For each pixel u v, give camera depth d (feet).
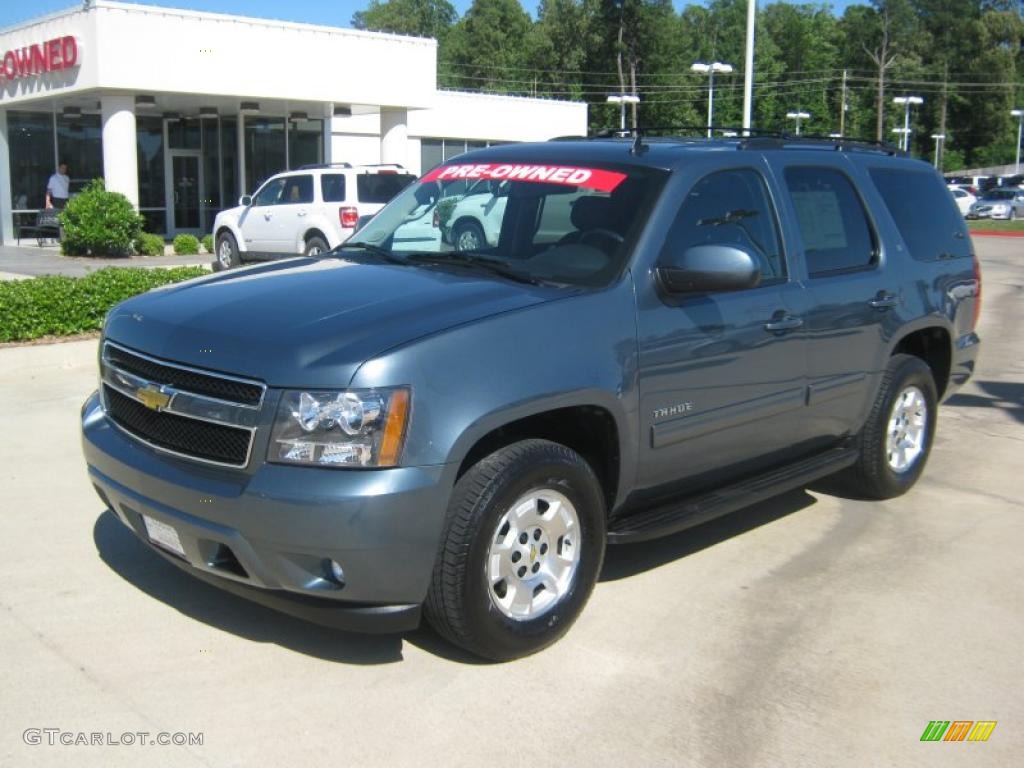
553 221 15.93
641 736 12.12
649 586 16.48
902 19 304.09
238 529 12.12
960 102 314.96
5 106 81.25
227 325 13.14
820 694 13.28
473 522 12.59
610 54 272.51
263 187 62.85
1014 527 19.94
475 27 322.34
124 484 13.53
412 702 12.64
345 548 11.84
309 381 12.00
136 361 13.69
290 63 77.82
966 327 22.49
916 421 21.42
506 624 13.23
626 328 14.39
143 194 87.81
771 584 16.76
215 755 11.41
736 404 16.28
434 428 12.20
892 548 18.61
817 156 18.99
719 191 16.49
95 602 15.03
